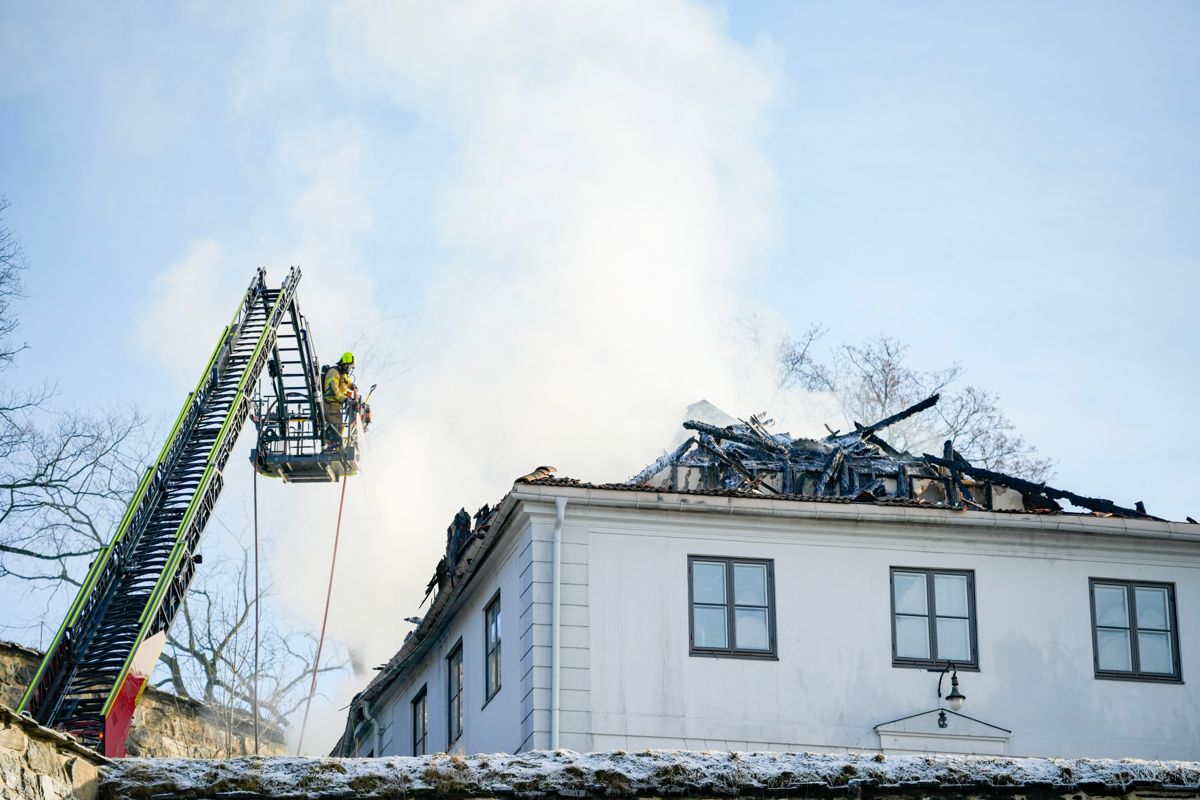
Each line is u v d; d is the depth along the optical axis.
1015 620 25.19
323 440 39.47
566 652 23.50
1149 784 16.83
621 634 23.80
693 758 16.28
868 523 25.03
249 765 15.24
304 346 38.91
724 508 24.45
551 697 23.17
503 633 24.95
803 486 34.00
